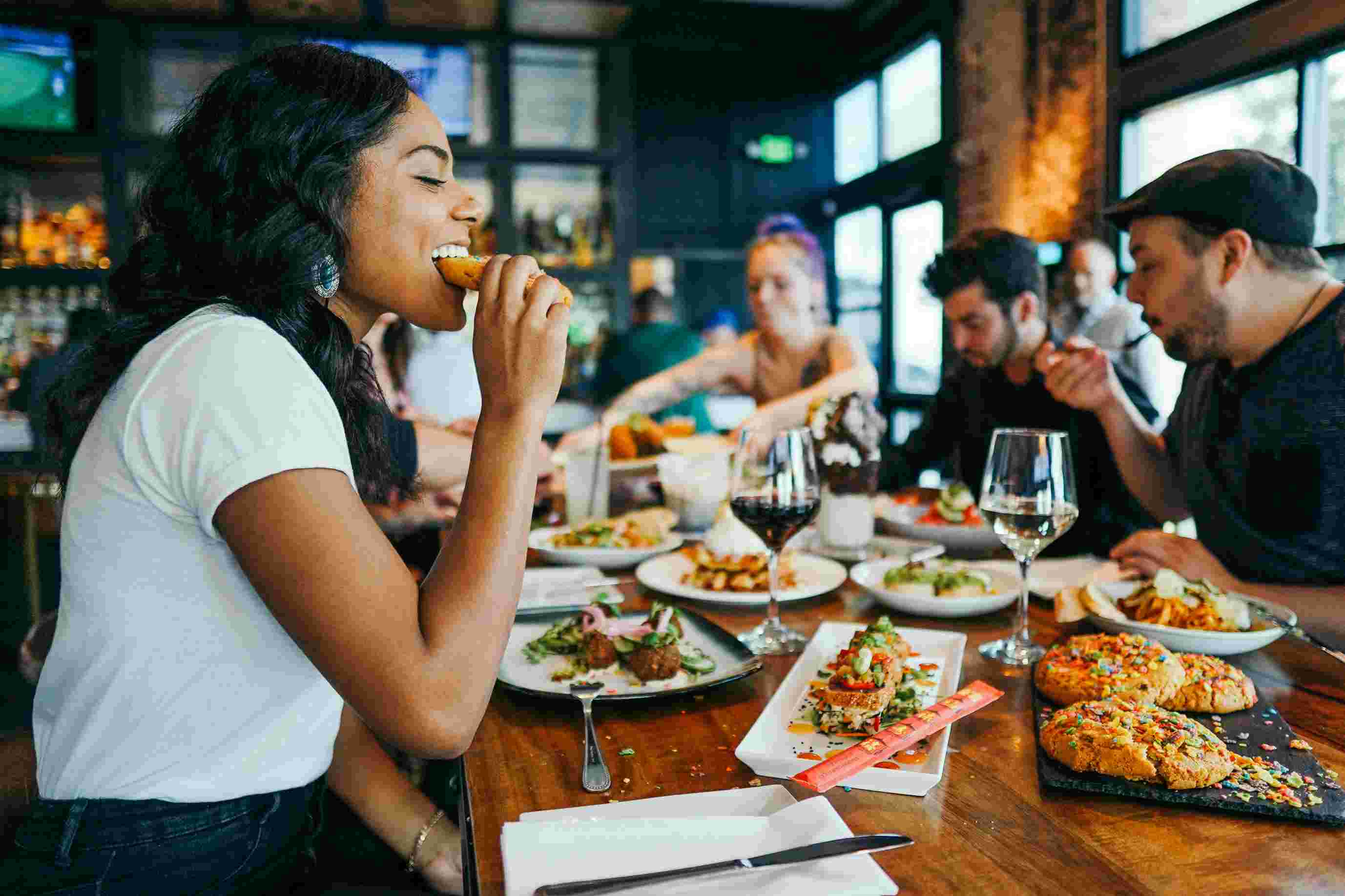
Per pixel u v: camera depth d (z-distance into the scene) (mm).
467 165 4824
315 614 652
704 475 1871
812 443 1117
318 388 730
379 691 661
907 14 5652
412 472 1791
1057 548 2051
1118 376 2039
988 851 626
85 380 773
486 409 774
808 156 6723
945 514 1744
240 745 782
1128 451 1713
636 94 6418
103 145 4195
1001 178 4809
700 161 6559
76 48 4195
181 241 794
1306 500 1396
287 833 855
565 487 1883
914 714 829
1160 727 742
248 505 655
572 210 5328
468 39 4656
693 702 931
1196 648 997
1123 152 3896
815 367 2832
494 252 4910
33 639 1344
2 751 987
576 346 5082
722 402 5094
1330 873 587
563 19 4559
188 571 722
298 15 4414
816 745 807
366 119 757
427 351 2826
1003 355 2188
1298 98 3051
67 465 802
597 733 856
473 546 717
